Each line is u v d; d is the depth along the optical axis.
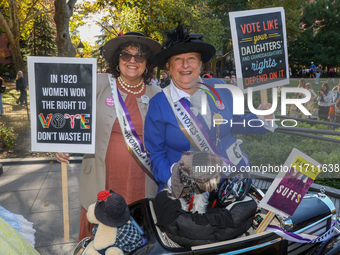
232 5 11.22
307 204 2.59
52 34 30.59
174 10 11.05
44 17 29.56
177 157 2.37
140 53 2.80
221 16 14.55
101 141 2.89
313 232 2.40
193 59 2.33
